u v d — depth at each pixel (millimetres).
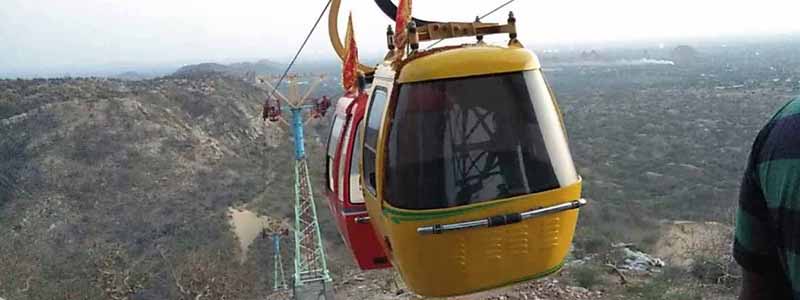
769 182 1511
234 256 43094
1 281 31125
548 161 4984
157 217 54312
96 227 53094
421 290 5230
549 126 5023
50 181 61219
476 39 5531
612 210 39125
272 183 63844
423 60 4871
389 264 7035
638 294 15375
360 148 5855
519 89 4934
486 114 4871
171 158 67688
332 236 41219
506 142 4898
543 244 5047
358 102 6574
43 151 65625
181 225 51844
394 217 4953
